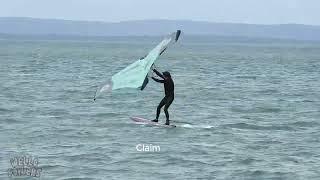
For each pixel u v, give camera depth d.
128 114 124.38
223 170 75.12
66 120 114.06
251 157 82.75
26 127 104.69
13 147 86.75
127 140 93.69
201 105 143.50
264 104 147.25
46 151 84.25
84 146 88.25
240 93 174.00
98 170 73.75
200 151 86.31
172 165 77.38
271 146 91.69
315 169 76.56
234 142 94.25
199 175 72.44
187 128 106.38
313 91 185.75
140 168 75.31
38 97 152.25
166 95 107.88
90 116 120.12
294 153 86.62
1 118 114.38
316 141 96.94
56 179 68.88
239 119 120.12
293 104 148.88
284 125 113.62
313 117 125.56
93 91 171.00
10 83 189.12
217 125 111.38
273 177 72.31
